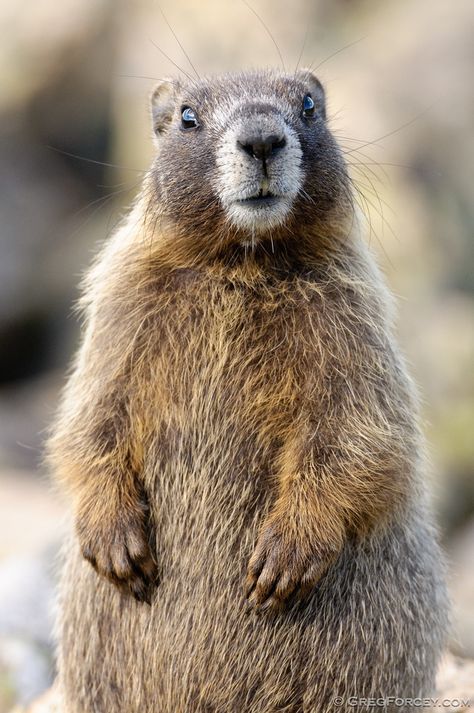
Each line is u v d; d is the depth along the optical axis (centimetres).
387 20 2958
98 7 3366
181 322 924
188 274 951
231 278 938
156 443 920
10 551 1733
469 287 2622
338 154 1000
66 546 1034
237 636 915
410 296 2486
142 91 2930
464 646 1297
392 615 936
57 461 962
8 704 1274
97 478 923
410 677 954
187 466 916
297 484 887
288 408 900
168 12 2936
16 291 3166
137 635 927
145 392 919
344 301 930
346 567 920
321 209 954
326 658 916
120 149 3075
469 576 1603
